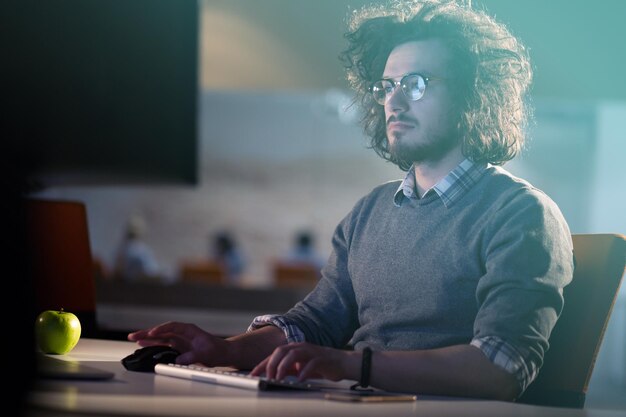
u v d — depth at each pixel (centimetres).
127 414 101
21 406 107
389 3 217
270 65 588
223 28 584
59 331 177
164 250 1153
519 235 167
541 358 157
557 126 1015
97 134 172
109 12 171
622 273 181
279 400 125
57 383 129
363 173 1137
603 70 559
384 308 191
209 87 594
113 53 173
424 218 187
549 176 1018
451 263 179
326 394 135
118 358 177
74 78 168
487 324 157
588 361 179
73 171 170
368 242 200
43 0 164
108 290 545
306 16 578
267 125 1143
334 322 205
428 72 187
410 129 187
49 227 238
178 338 172
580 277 184
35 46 162
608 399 652
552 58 560
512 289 161
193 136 186
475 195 183
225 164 1148
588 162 1009
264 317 196
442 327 181
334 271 210
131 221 995
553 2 548
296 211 1148
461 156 189
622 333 766
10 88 159
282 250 1148
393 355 148
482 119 188
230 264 1030
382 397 132
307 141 1142
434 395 148
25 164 163
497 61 193
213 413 107
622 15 549
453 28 189
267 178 1148
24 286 122
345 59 224
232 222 1150
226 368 182
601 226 977
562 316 183
